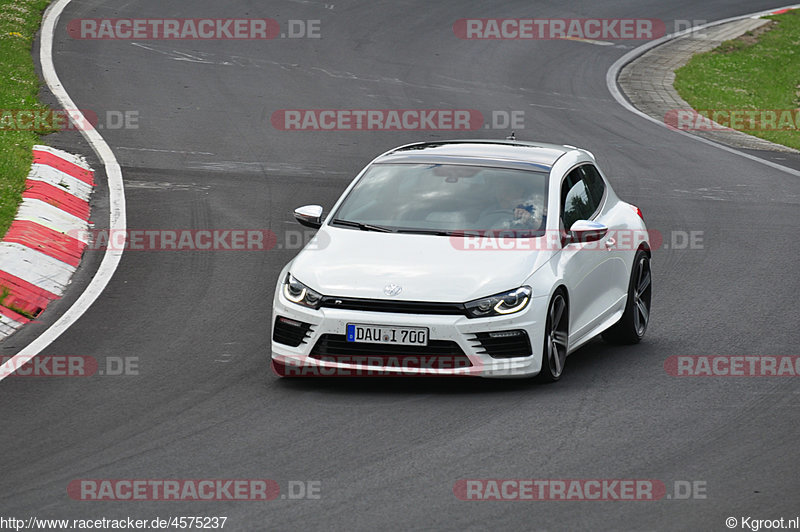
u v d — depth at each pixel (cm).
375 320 2778
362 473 2264
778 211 5597
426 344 2767
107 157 6019
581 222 3067
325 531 1975
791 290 4056
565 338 2997
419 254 2938
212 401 2759
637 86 9850
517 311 2805
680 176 6481
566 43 11300
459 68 9662
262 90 8206
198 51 9325
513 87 9138
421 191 3209
